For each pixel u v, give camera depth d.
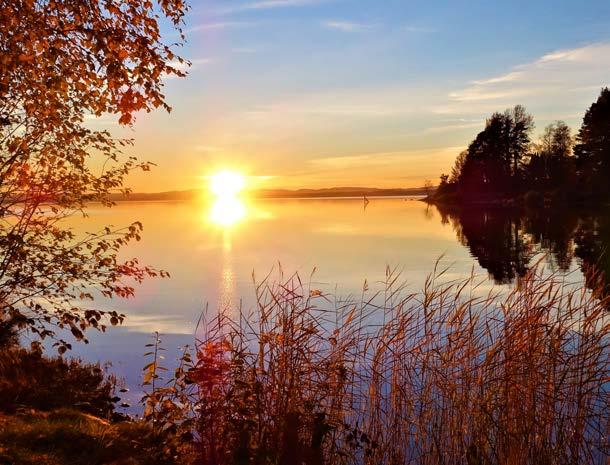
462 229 56.16
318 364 5.78
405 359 6.64
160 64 6.80
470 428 6.16
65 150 8.45
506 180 100.38
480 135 109.44
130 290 9.48
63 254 8.49
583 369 6.35
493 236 46.72
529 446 5.95
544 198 86.06
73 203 8.69
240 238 51.31
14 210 8.33
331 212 121.00
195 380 5.20
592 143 75.06
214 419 5.18
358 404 6.37
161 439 5.59
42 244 8.52
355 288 20.91
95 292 21.48
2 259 8.08
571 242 38.72
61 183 8.47
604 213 64.75
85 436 5.80
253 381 5.32
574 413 6.18
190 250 40.41
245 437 4.92
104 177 8.93
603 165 74.50
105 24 6.88
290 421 5.04
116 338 14.50
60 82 6.82
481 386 6.24
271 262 32.38
